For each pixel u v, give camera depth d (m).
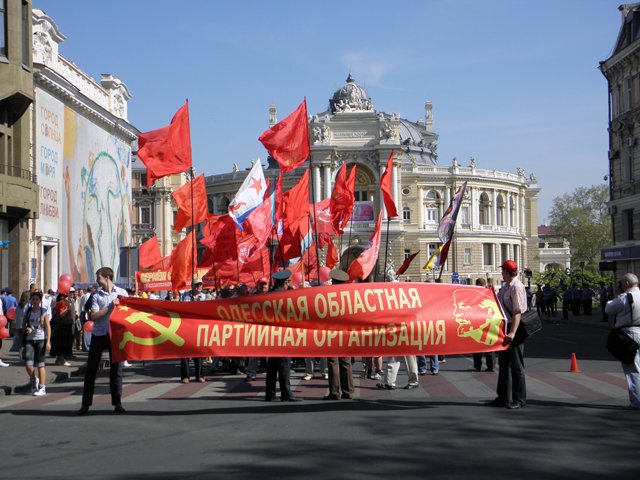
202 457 8.57
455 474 7.67
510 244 113.50
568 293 55.12
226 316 12.12
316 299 12.19
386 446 9.02
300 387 15.98
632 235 45.69
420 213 105.38
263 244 20.06
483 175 109.38
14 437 10.02
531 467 7.95
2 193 29.28
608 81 47.78
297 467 8.01
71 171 39.16
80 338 27.61
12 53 29.45
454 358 23.19
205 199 22.23
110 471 8.00
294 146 17.52
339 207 23.22
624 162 45.88
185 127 16.86
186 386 16.19
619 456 8.45
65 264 38.00
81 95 39.53
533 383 15.53
